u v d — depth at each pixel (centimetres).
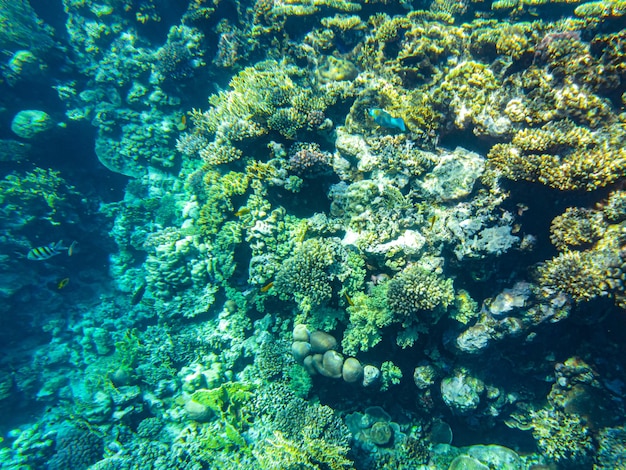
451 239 594
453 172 620
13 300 1076
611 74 552
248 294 797
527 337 571
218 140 860
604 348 550
